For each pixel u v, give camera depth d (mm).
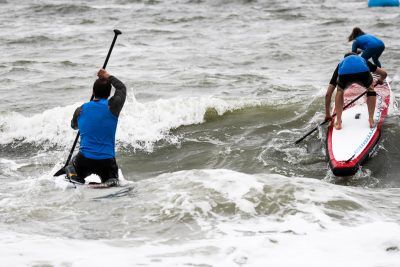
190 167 29078
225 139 32219
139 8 102438
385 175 26719
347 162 26453
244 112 35688
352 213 17875
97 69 53438
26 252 14727
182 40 71438
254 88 43562
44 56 61312
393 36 69688
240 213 17688
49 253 14727
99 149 22844
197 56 59688
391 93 34562
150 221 17547
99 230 17016
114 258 14516
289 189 19234
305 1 113188
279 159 28969
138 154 30969
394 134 30266
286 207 18016
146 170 29016
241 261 14156
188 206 18266
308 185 19984
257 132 32750
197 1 110625
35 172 27891
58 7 99688
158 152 31172
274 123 33812
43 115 34531
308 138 31172
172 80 47500
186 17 91312
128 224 17422
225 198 18625
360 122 30531
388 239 14961
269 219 17234
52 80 48500
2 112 35188
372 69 32594
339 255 14273
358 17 89375
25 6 103000
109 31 78500
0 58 60062
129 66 54906
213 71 51781
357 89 35031
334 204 18469
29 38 71562
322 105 36094
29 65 55219
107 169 22969
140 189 20703
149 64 55781
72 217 18281
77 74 51156
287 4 107562
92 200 20062
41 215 18562
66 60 57469
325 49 62281
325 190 19641
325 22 83375
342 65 29703
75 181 22797
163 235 16438
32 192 21500
